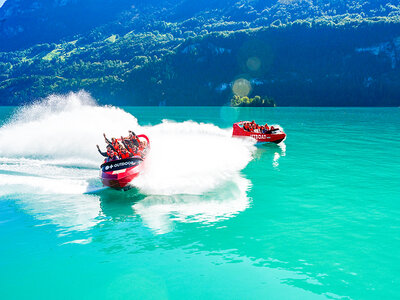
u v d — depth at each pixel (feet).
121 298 19.31
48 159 55.67
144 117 197.47
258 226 28.66
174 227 28.81
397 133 104.06
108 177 38.75
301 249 24.45
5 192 38.86
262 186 40.83
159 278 21.11
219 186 40.81
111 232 27.99
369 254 23.56
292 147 73.05
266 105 526.57
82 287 20.47
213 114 246.47
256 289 19.83
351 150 68.95
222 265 22.48
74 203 35.58
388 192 38.01
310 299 18.83
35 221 30.55
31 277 21.62
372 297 18.90
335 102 625.00
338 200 35.29
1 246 25.70
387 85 606.14
